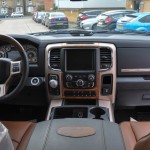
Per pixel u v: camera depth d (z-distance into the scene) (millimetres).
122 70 3430
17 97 3545
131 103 3584
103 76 3279
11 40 2420
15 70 2398
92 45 3213
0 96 2436
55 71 3297
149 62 3436
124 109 3846
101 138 2178
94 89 3301
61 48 3250
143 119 3828
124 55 3395
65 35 3691
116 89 3471
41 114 3770
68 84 3299
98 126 2352
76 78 3273
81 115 3139
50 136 2219
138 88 3482
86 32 3982
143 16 13703
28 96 3545
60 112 3164
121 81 3441
